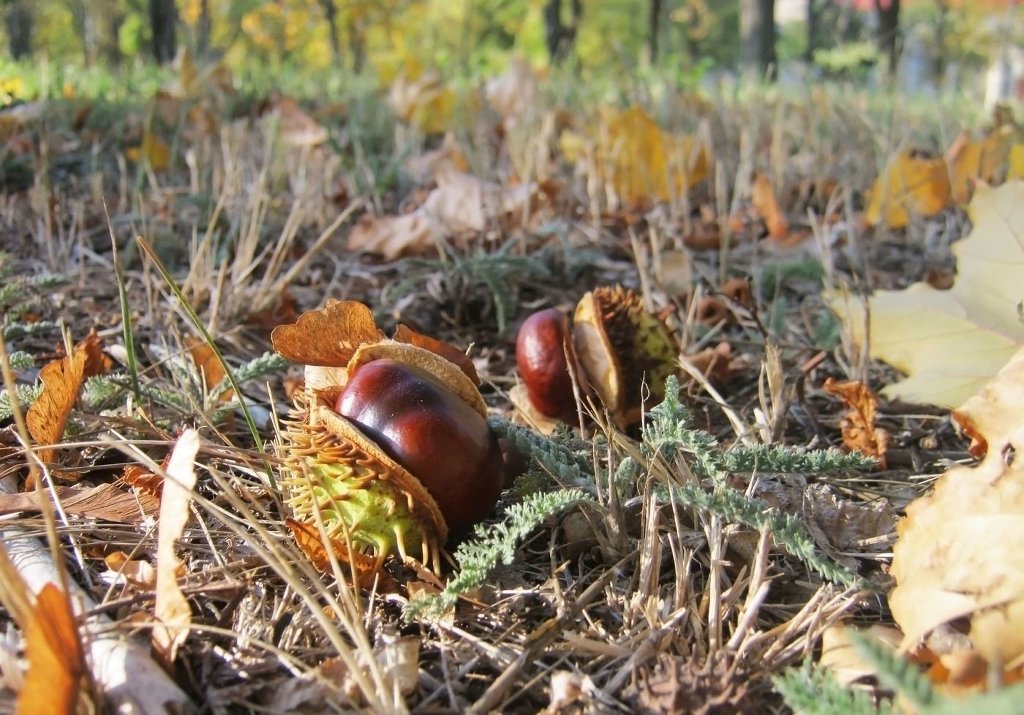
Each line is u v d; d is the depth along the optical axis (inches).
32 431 8.4
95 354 10.5
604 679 6.4
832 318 12.9
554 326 9.5
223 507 8.1
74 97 27.1
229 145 19.9
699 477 8.0
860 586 6.5
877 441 9.6
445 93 28.3
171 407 9.9
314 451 6.7
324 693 5.9
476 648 6.6
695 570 7.6
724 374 11.7
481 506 7.1
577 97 29.7
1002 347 10.1
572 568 7.7
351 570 6.8
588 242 18.1
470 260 14.5
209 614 6.9
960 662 5.6
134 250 15.9
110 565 7.2
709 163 21.0
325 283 15.7
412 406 6.8
